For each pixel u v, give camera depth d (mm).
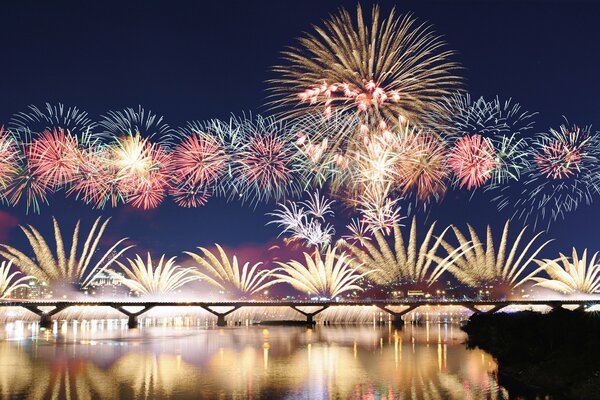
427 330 137125
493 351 76438
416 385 51531
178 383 53906
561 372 48500
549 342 62312
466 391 47938
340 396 46969
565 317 80375
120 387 51875
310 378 56438
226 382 54312
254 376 58125
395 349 85062
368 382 53594
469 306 151125
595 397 40531
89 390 50406
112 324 179000
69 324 176750
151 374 59812
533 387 48312
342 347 89438
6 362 70625
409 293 174250
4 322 196500
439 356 74438
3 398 46969
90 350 86000
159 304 152500
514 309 168250
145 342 101125
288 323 176875
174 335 120062
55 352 83062
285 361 70625
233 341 102938
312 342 99688
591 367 46312
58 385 53125
